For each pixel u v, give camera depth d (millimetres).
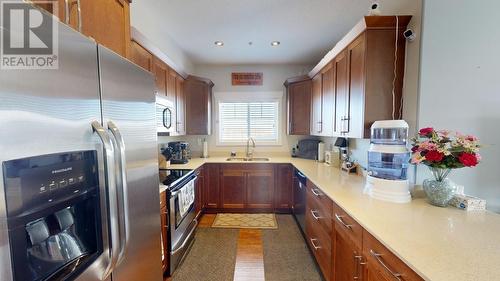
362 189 1920
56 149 654
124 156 886
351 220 1424
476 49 1630
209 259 2381
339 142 3020
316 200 2201
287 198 3701
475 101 1646
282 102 4211
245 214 3660
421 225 1200
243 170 3695
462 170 1685
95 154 802
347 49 2160
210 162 3676
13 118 546
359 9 2293
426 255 922
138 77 1106
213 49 3416
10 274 553
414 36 1687
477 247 983
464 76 1642
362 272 1293
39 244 651
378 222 1236
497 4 1610
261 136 4289
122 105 972
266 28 2727
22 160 567
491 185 1678
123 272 988
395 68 1801
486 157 1669
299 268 2225
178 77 3145
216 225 3227
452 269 835
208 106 3824
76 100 722
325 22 2576
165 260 2010
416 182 1698
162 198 1938
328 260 1852
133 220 1063
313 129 3418
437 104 1653
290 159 3918
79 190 741
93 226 811
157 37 2578
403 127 1579
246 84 4203
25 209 580
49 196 641
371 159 1775
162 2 2176
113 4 1207
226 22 2574
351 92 2078
